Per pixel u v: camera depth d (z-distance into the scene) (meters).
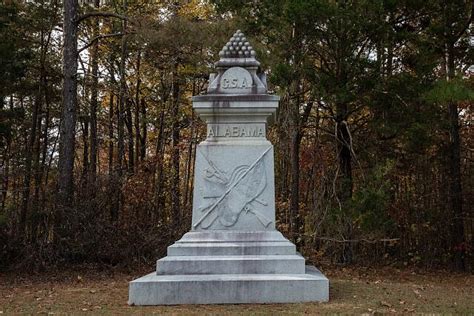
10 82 20.31
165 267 10.09
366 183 18.12
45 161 25.36
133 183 21.88
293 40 17.98
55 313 9.09
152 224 20.64
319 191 20.70
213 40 18.56
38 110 24.91
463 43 21.48
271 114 11.32
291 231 20.25
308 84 20.80
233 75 11.53
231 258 10.16
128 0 28.11
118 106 30.31
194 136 29.33
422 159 22.89
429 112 18.62
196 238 10.80
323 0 16.42
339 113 19.19
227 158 11.29
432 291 12.42
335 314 8.43
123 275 17.70
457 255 21.80
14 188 22.12
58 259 18.94
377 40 17.94
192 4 28.02
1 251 18.66
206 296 9.52
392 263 21.80
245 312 8.63
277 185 24.91
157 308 9.15
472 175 24.17
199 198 11.23
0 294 12.94
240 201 11.16
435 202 23.11
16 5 21.41
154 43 19.36
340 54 17.56
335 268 19.41
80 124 30.78
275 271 10.05
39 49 25.69
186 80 28.95
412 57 19.14
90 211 19.66
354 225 18.75
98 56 29.05
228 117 11.40
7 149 23.88
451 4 19.64
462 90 13.64
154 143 33.75
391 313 8.75
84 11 26.02
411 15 19.14
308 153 24.70
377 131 19.44
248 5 18.94
